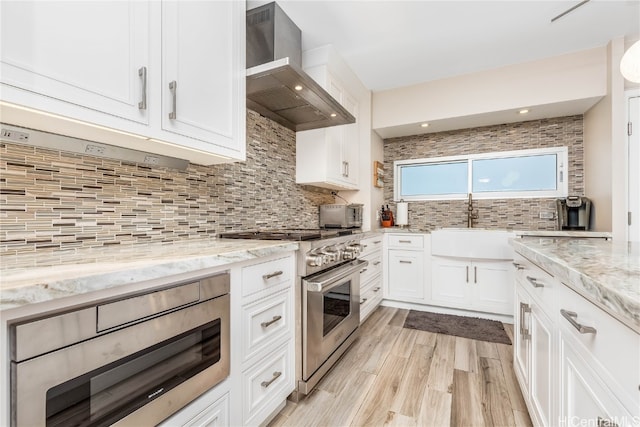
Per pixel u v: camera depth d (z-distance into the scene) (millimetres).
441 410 1507
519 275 1635
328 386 1726
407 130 3480
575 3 1961
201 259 1014
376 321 2795
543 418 1156
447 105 3043
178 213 1617
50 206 1125
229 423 1167
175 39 1188
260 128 2262
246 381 1259
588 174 2857
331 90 2529
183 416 984
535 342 1289
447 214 3562
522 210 3219
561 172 3053
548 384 1102
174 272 919
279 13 1965
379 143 3703
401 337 2422
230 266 1181
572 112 2908
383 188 3824
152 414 882
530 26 2207
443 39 2361
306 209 2855
